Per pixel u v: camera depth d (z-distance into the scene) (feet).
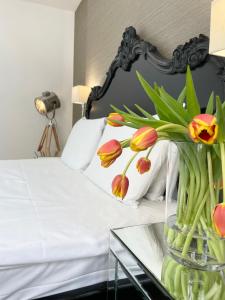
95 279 3.02
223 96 3.54
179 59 4.38
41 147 11.47
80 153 6.84
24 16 11.17
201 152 2.03
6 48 11.03
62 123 12.21
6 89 11.18
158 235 3.01
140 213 3.83
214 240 2.15
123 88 6.79
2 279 2.64
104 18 8.50
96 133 6.58
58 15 11.70
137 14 6.36
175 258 2.39
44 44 11.62
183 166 2.19
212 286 2.22
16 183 5.22
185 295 2.14
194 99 2.06
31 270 2.75
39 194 4.53
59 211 3.73
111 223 3.41
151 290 2.34
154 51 5.38
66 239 2.92
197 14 4.33
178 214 2.29
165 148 3.91
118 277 2.83
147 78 5.56
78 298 2.94
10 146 11.43
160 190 4.38
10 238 2.83
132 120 2.14
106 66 8.50
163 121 2.04
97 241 2.98
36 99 11.01
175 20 4.91
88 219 3.49
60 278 2.87
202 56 3.86
